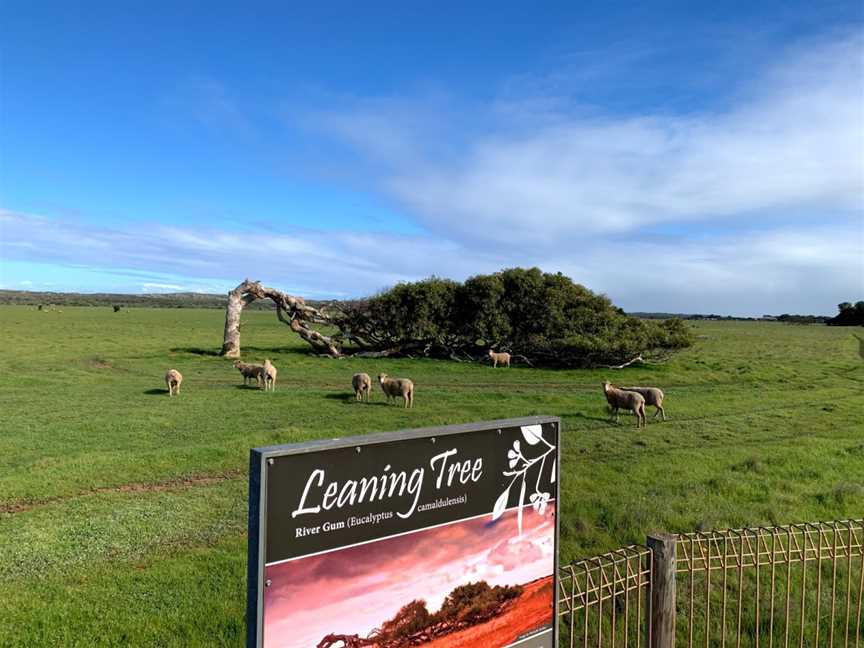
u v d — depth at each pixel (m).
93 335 54.12
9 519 9.09
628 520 9.16
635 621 6.53
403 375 30.19
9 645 5.64
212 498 10.21
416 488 3.63
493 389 25.48
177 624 6.14
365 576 3.40
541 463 4.37
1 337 48.75
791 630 6.45
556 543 4.47
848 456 13.77
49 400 20.50
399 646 3.54
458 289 40.00
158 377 27.33
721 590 7.18
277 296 38.91
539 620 4.33
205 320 94.94
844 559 7.97
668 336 35.62
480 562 3.97
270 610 3.03
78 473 11.38
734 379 29.88
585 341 33.22
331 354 39.06
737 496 10.56
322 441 3.27
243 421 17.06
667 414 19.22
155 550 8.12
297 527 3.12
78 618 6.20
